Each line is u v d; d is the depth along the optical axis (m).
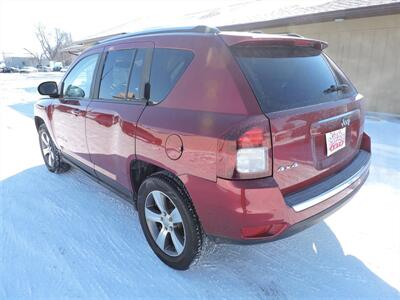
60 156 4.27
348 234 2.91
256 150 1.84
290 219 1.98
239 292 2.28
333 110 2.30
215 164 1.93
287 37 2.37
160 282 2.38
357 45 8.31
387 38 7.77
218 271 2.49
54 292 2.29
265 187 1.87
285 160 1.97
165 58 2.43
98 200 3.66
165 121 2.25
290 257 2.63
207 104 2.06
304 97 2.20
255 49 2.20
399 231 2.93
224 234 2.05
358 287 2.30
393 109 8.03
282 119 1.92
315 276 2.42
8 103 12.46
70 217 3.29
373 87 8.28
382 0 7.53
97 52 3.29
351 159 2.69
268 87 2.05
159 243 2.57
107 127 2.88
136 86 2.65
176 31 2.48
